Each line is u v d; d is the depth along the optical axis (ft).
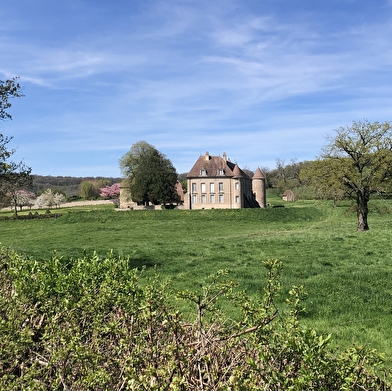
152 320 12.87
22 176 55.62
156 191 269.44
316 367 10.50
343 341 26.63
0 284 21.99
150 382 10.26
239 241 92.58
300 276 49.16
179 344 11.99
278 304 35.42
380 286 41.86
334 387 10.97
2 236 153.69
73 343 12.39
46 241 130.82
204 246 85.81
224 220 190.39
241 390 9.57
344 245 76.48
